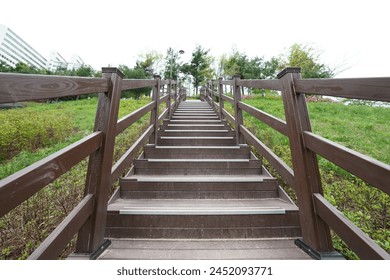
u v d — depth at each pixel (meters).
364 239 0.84
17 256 1.32
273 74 15.44
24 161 2.96
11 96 0.62
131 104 8.17
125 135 3.75
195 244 1.34
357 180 2.12
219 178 1.94
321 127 4.25
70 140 3.96
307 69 12.30
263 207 1.54
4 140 3.42
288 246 1.31
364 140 3.42
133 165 2.23
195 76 21.56
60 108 7.99
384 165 0.73
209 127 3.56
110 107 1.28
